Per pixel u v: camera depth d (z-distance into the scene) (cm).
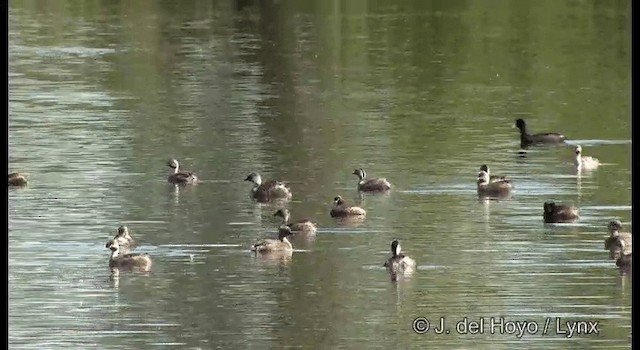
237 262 4481
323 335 3841
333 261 4488
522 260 4466
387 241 4706
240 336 3841
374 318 3972
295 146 6269
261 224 4941
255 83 7931
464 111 7150
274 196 5281
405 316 3981
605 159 6075
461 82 8000
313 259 4506
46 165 5797
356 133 6569
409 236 4772
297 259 4506
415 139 6444
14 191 5350
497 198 5306
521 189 5469
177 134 6500
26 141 6269
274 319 3962
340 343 3794
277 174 5731
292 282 4266
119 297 4138
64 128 6569
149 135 6462
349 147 6256
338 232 4834
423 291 4178
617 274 4303
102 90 7631
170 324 3916
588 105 7331
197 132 6556
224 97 7494
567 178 5678
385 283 4253
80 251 4588
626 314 3966
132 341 3800
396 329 3891
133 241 4703
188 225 4912
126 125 6681
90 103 7238
